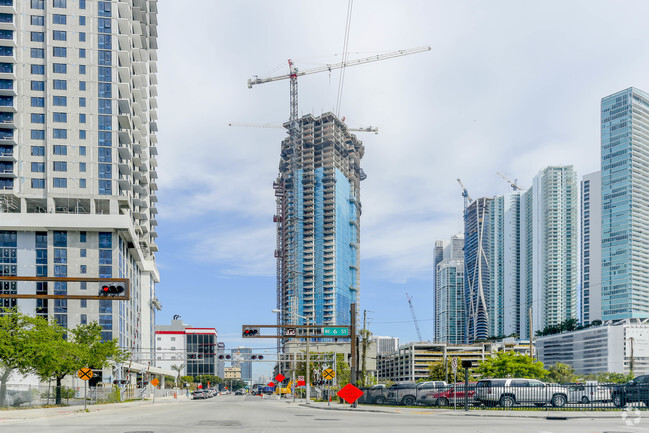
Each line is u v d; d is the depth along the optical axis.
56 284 99.62
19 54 102.81
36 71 103.19
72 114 102.12
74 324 98.38
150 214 144.88
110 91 103.62
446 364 113.38
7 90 100.62
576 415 27.05
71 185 100.81
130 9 112.56
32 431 18.89
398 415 29.75
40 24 103.94
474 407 34.09
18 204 102.88
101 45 104.12
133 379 111.81
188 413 32.84
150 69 137.38
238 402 66.81
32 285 99.69
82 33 103.69
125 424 22.53
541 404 32.78
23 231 101.25
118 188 103.38
